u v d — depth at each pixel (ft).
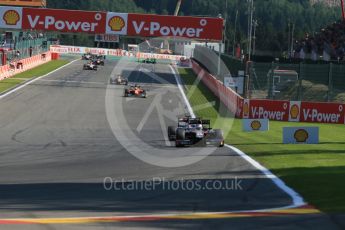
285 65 282.97
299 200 73.61
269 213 65.10
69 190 83.05
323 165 109.09
